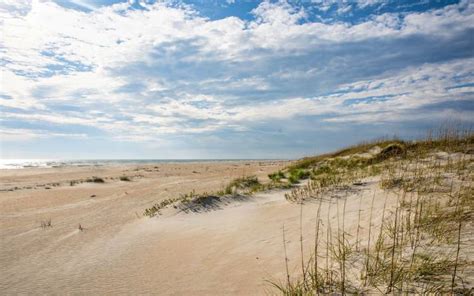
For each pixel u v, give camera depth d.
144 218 9.45
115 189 18.08
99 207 12.01
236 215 8.43
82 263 5.73
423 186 6.77
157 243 6.69
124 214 10.43
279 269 4.45
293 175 14.09
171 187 17.36
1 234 8.12
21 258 6.19
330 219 6.29
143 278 4.84
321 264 4.21
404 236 4.26
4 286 4.88
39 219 10.05
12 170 40.84
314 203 7.87
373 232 4.91
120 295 4.32
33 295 4.52
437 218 4.52
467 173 7.29
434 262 3.27
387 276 3.21
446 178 7.16
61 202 13.62
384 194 7.08
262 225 6.92
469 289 2.69
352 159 15.21
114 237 7.46
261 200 10.16
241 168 35.47
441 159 9.93
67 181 23.72
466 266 3.06
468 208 4.68
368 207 6.49
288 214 7.44
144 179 24.05
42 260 6.03
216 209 9.60
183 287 4.36
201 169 36.78
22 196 15.74
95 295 4.39
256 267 4.68
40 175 30.89
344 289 3.19
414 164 9.84
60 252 6.48
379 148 15.83
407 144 13.96
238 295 3.88
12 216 10.65
